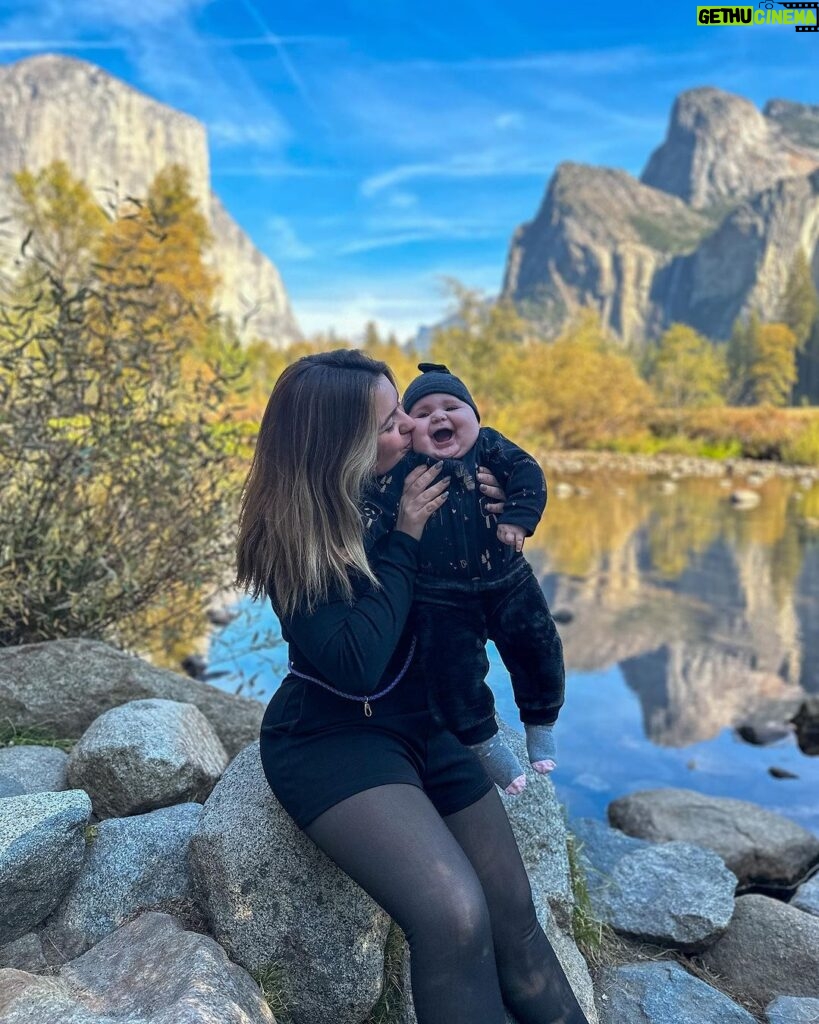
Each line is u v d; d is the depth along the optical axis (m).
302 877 1.88
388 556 1.70
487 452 1.81
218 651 6.06
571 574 10.23
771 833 3.89
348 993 1.87
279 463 1.71
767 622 8.25
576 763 5.04
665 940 2.70
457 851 1.60
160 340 4.01
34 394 3.51
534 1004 1.79
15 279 3.86
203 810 2.06
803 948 2.63
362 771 1.65
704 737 5.48
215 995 1.59
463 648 1.75
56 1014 1.52
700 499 18.41
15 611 3.53
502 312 32.94
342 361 1.77
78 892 2.08
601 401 33.31
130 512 3.84
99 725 2.60
